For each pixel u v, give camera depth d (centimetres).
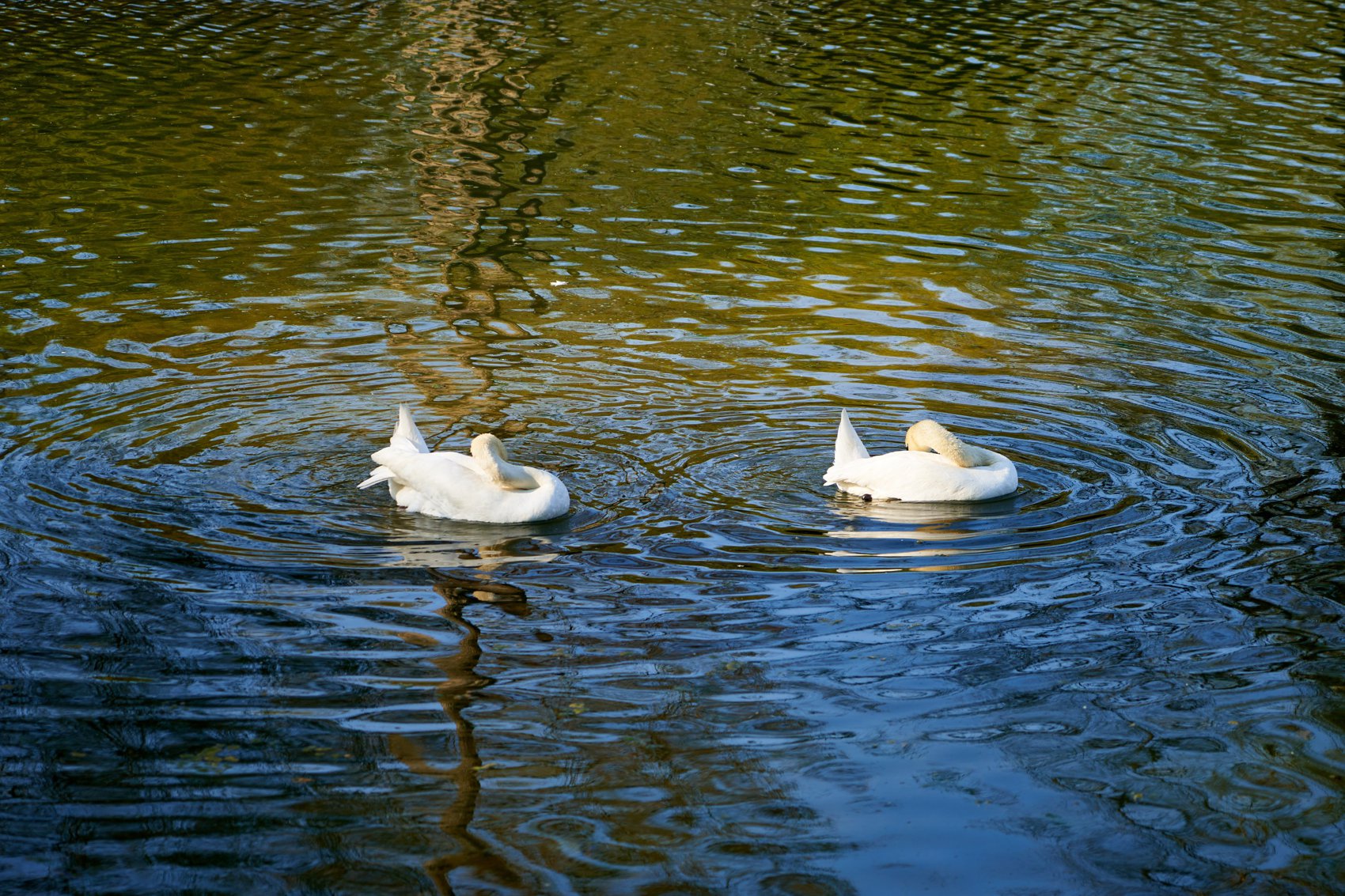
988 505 1048
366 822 661
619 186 1927
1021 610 888
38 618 842
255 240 1662
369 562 943
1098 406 1238
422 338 1375
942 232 1758
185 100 2289
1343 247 1694
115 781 687
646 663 818
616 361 1334
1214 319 1458
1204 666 816
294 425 1165
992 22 3088
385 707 764
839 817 673
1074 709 771
